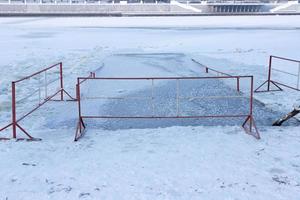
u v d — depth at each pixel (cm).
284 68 1666
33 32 3884
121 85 1349
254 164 609
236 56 2106
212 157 643
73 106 1087
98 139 771
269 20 6003
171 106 1054
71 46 2714
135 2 9500
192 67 1769
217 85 1320
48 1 9400
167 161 628
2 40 3120
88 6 8388
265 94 1191
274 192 507
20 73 1627
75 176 573
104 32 3850
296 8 8906
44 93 1259
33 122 939
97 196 504
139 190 520
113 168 602
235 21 5756
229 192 510
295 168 590
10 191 523
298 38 3039
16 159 652
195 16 7544
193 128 827
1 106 1106
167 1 9550
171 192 512
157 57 2119
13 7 8188
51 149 710
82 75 1579
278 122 858
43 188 532
